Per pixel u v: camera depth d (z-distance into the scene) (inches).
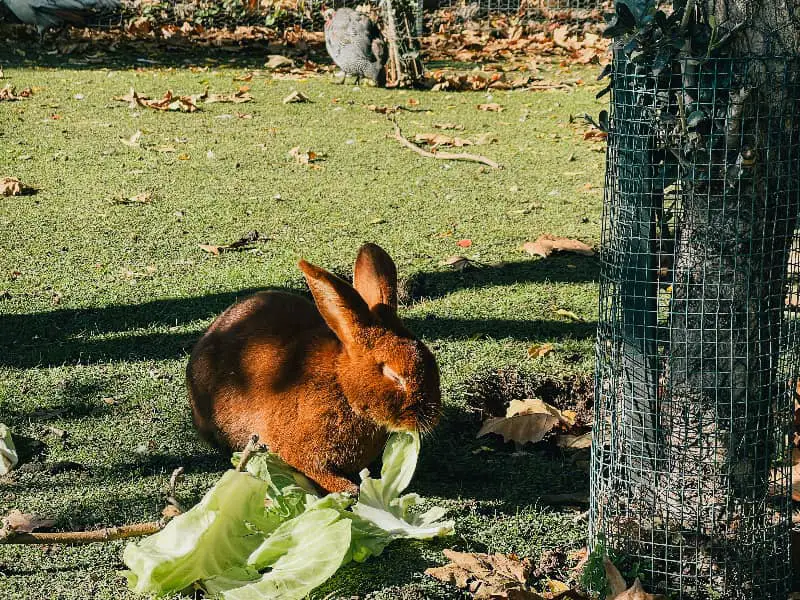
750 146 107.3
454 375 133.2
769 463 111.1
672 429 111.4
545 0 431.5
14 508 117.2
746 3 106.5
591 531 113.9
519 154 222.4
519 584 110.9
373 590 111.1
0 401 129.0
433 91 295.3
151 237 161.2
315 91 288.4
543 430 125.5
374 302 117.4
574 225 172.2
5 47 331.6
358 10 317.4
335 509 111.3
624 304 111.5
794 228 109.9
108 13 360.8
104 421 127.0
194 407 123.0
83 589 110.3
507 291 149.3
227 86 289.3
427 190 192.4
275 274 151.3
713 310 109.7
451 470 123.1
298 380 117.2
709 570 110.7
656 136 109.1
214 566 110.0
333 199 185.0
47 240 159.3
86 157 209.5
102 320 141.9
